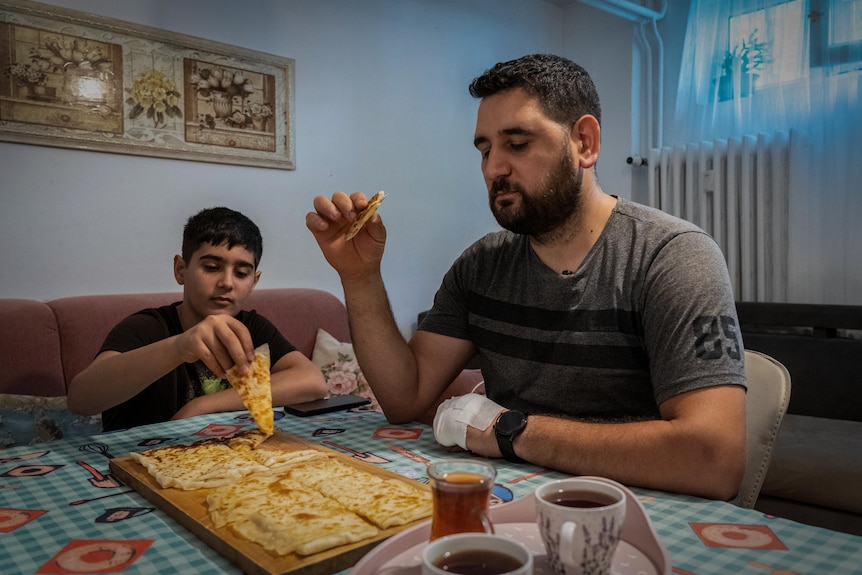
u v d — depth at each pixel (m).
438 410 1.18
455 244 3.85
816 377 2.70
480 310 1.46
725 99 3.47
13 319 2.16
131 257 2.63
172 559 0.70
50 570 0.67
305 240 3.18
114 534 0.78
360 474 0.95
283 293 2.93
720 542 0.73
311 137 3.16
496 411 1.13
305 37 3.11
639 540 0.70
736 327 1.10
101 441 1.23
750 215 3.31
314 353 2.87
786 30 3.22
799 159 3.16
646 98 3.89
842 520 2.05
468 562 0.53
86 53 2.46
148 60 2.61
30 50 2.33
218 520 0.77
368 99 3.38
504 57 4.03
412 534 0.69
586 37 4.18
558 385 1.31
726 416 0.97
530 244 1.42
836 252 3.11
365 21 3.34
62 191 2.45
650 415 1.28
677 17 3.76
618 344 1.26
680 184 3.60
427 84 3.65
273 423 1.27
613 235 1.30
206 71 2.78
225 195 2.89
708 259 1.17
